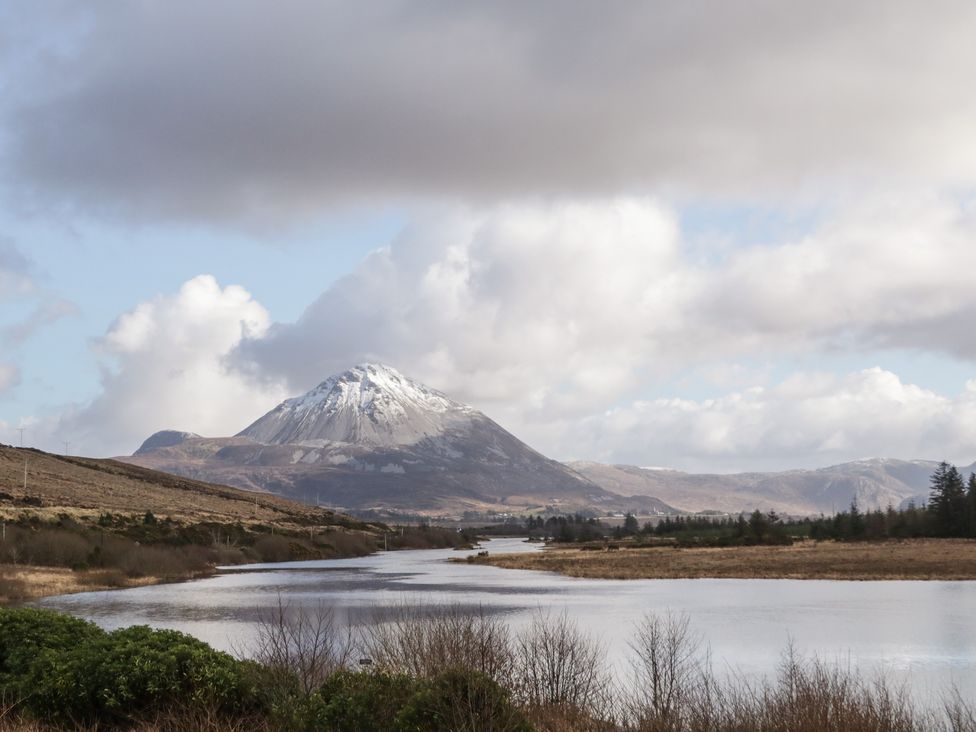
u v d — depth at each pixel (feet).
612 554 515.09
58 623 71.05
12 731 55.31
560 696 68.64
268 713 58.65
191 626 178.09
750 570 357.82
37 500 532.32
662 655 104.88
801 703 62.64
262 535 597.11
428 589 289.33
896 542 530.27
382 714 52.26
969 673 126.52
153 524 539.29
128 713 58.49
